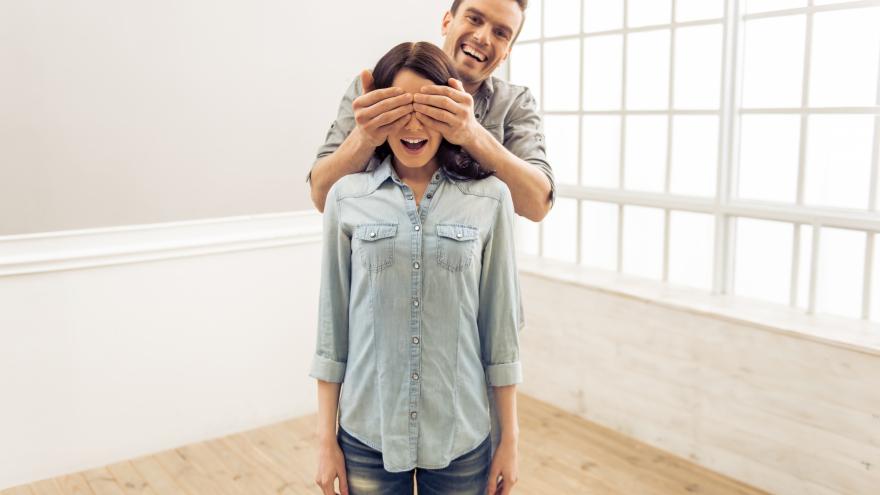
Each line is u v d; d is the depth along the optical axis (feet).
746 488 8.98
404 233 4.26
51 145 8.92
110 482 9.35
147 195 9.66
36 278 9.00
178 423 10.28
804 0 8.77
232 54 10.07
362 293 4.38
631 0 10.75
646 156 10.87
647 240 11.04
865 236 8.50
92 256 9.28
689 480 9.21
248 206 10.50
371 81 4.23
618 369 10.47
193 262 10.10
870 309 8.61
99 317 9.49
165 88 9.61
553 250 12.63
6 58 8.52
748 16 9.28
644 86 10.73
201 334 10.30
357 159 4.48
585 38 11.52
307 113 10.85
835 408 8.09
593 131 11.68
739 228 9.80
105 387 9.66
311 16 10.66
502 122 5.47
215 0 9.84
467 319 4.41
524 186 4.72
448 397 4.39
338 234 4.48
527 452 10.00
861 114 8.32
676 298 9.80
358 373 4.47
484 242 4.42
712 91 9.91
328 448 4.62
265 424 11.04
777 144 9.26
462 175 4.38
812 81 8.79
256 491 9.13
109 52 9.16
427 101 3.98
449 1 12.08
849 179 8.59
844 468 8.09
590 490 9.00
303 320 11.19
